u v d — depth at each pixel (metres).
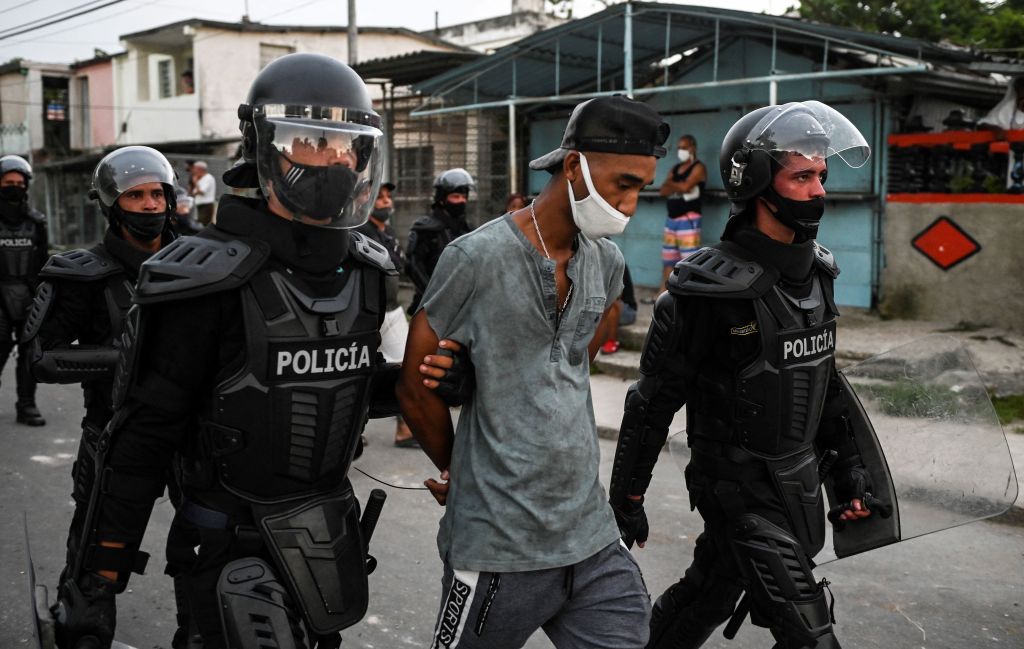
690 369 2.48
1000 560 4.23
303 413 1.91
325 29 24.72
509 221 1.99
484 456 2.00
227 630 1.87
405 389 2.07
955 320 8.15
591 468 2.06
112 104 29.36
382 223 6.09
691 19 9.45
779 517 2.44
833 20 17.34
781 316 2.38
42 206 27.84
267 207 1.93
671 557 4.32
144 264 1.85
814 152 2.33
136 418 1.90
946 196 8.09
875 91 8.88
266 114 1.86
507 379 1.97
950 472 2.61
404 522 4.75
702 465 2.54
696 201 9.73
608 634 2.07
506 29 22.89
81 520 2.63
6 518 4.82
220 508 1.94
